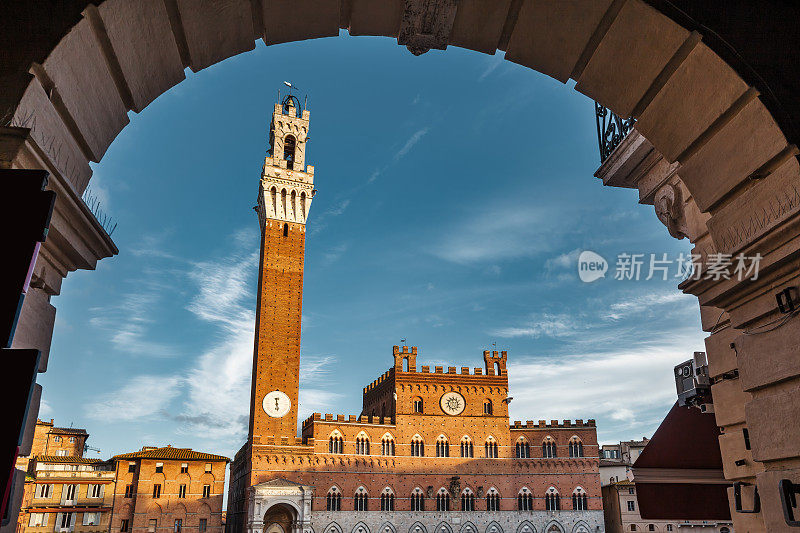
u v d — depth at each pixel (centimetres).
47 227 578
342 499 8225
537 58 940
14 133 620
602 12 830
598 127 1327
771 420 768
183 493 7806
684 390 1191
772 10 815
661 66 846
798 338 734
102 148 841
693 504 1147
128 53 784
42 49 684
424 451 8788
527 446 9081
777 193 758
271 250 9069
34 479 7362
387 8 877
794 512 716
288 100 10056
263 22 880
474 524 8562
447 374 9231
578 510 8769
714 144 849
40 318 768
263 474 7950
